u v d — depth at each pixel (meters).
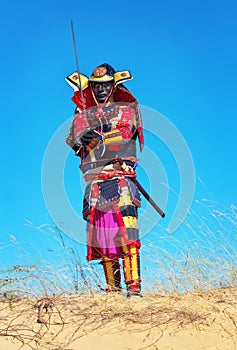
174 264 5.62
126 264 5.66
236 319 4.79
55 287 5.58
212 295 5.34
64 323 4.88
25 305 5.23
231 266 5.66
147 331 4.69
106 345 4.57
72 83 6.07
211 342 4.54
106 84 5.95
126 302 5.18
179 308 4.96
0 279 5.52
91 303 5.18
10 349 4.59
